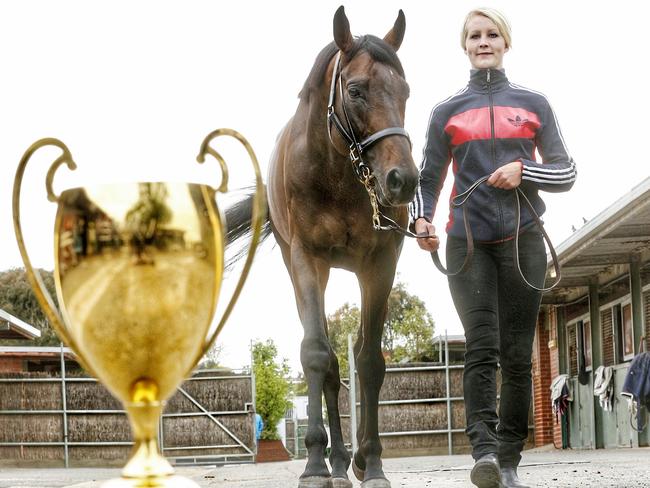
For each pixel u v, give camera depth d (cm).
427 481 702
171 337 210
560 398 2081
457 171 496
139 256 206
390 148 432
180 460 2031
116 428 2042
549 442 2242
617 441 1769
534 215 484
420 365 1928
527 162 474
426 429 1920
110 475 1407
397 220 509
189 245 209
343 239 499
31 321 4509
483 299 480
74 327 212
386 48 460
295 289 508
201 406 2027
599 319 1878
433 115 503
